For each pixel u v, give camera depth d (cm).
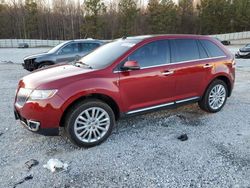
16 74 1051
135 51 400
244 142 383
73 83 346
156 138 398
